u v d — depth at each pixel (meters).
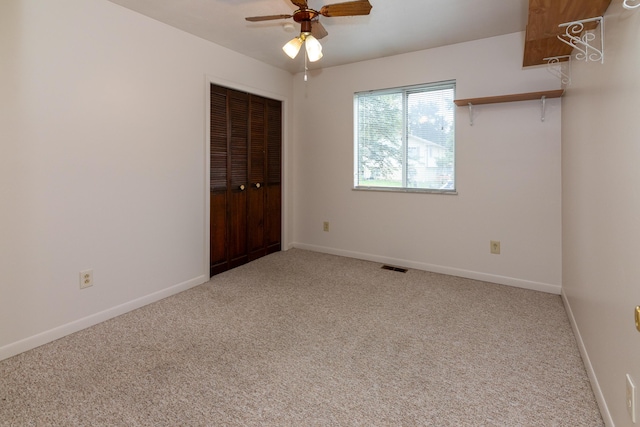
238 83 3.52
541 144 2.96
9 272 1.98
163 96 2.81
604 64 1.58
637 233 1.11
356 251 4.07
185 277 3.08
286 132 4.30
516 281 3.14
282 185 4.36
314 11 2.17
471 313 2.58
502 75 3.08
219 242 3.51
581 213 2.05
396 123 3.75
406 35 3.06
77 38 2.24
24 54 1.99
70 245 2.26
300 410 1.55
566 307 2.58
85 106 2.30
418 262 3.66
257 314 2.57
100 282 2.43
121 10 2.49
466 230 3.37
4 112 1.93
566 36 2.05
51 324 2.17
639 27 1.11
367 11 2.12
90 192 2.35
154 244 2.80
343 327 2.36
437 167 3.54
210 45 3.20
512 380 1.77
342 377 1.80
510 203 3.13
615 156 1.38
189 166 3.07
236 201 3.70
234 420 1.48
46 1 2.08
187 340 2.18
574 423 1.47
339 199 4.14
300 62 3.84
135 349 2.07
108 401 1.60
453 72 3.30
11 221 1.98
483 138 3.21
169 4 2.47
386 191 3.81
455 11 2.59
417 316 2.53
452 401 1.61
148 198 2.74
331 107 4.10
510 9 2.56
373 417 1.50
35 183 2.07
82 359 1.96
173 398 1.62
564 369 1.86
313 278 3.38
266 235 4.17
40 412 1.52
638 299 1.10
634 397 1.11
